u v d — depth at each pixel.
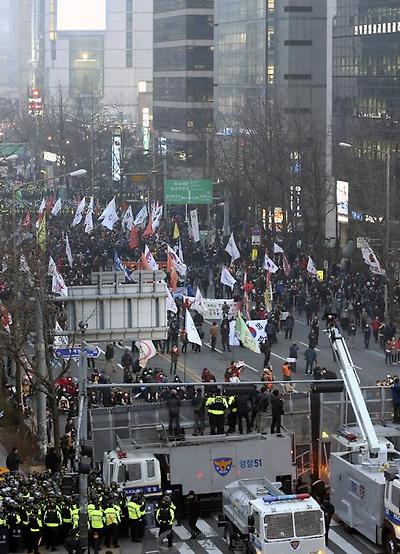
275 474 89.81
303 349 156.88
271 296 170.38
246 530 77.81
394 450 86.50
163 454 89.38
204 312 156.25
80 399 88.12
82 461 73.00
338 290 179.75
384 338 153.88
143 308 108.56
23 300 119.00
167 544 82.62
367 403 97.38
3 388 123.62
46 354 103.38
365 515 81.25
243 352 156.25
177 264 167.00
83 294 107.88
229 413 93.62
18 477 89.25
